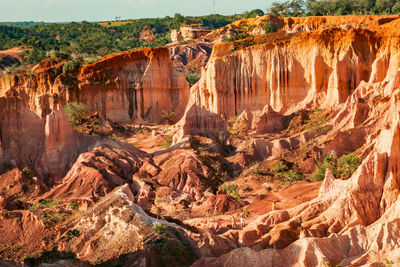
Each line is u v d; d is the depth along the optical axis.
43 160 76.38
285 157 76.94
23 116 77.94
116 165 75.62
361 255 43.22
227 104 106.44
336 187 53.78
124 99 123.81
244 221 55.00
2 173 72.69
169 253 45.19
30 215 59.84
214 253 47.22
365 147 71.81
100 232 51.16
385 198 50.00
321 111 92.06
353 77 94.81
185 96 127.69
